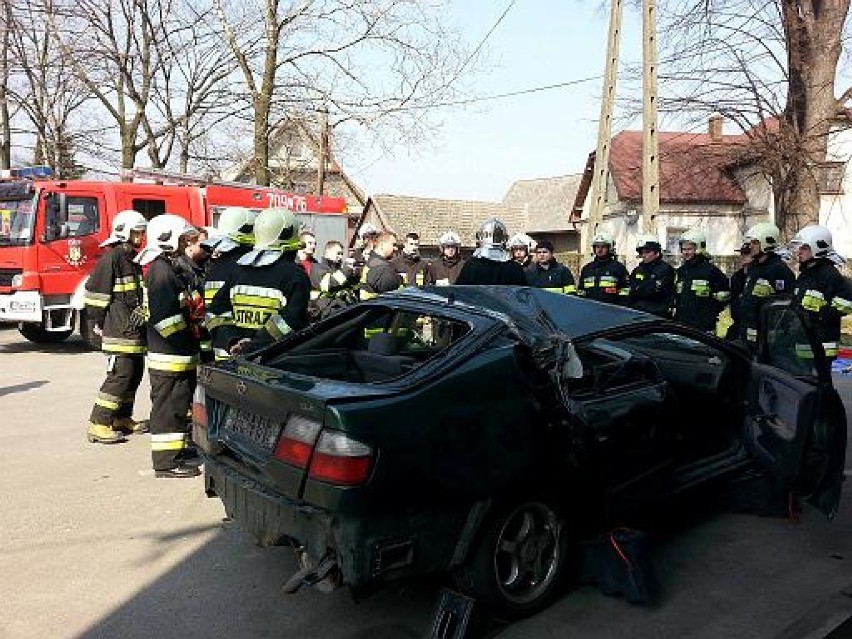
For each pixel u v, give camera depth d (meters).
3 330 14.38
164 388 5.38
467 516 3.20
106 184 11.44
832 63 18.00
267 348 4.21
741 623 3.45
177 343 5.35
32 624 3.40
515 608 3.42
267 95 19.17
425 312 3.89
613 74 14.77
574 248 41.09
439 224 41.81
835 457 4.18
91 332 11.23
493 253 6.76
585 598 3.69
